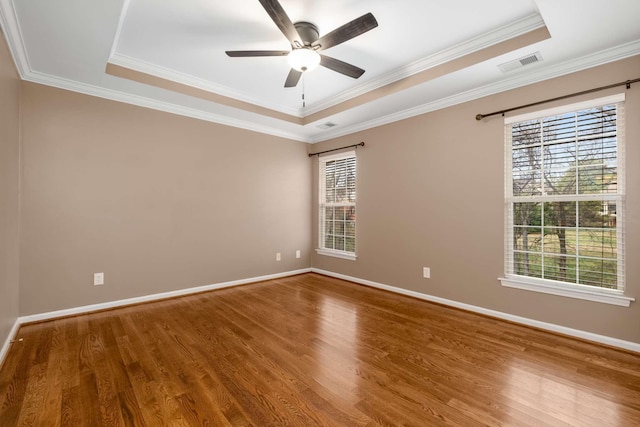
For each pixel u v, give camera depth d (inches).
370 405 67.0
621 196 93.5
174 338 101.4
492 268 120.9
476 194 125.3
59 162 118.5
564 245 105.1
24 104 111.0
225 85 140.0
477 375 79.1
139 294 138.3
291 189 197.6
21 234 110.6
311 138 206.1
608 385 74.5
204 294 154.2
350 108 147.3
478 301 125.1
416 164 146.6
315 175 206.5
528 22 89.2
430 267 141.3
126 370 81.0
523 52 94.7
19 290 110.2
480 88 121.0
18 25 83.5
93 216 126.3
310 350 93.1
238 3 83.4
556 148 106.2
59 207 118.6
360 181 174.6
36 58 102.0
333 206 194.7
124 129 133.6
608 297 94.3
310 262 208.7
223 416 63.2
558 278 106.3
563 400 68.8
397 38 100.3
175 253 149.0
